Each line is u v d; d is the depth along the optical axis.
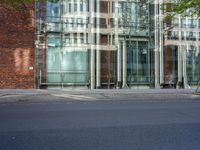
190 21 32.78
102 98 22.03
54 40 29.52
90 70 30.20
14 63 28.53
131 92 26.42
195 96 23.70
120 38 31.03
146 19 31.72
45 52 29.28
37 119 11.88
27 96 22.66
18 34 28.61
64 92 25.89
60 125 10.60
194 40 32.97
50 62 29.41
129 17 31.30
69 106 16.38
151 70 31.86
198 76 33.03
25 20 28.75
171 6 24.84
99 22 30.48
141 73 31.59
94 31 30.34
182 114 13.20
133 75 31.36
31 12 28.81
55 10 29.50
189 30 32.84
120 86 30.89
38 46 29.09
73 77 29.91
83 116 12.62
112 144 8.04
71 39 29.91
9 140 8.51
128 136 8.94
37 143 8.18
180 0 24.14
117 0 30.98
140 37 31.59
